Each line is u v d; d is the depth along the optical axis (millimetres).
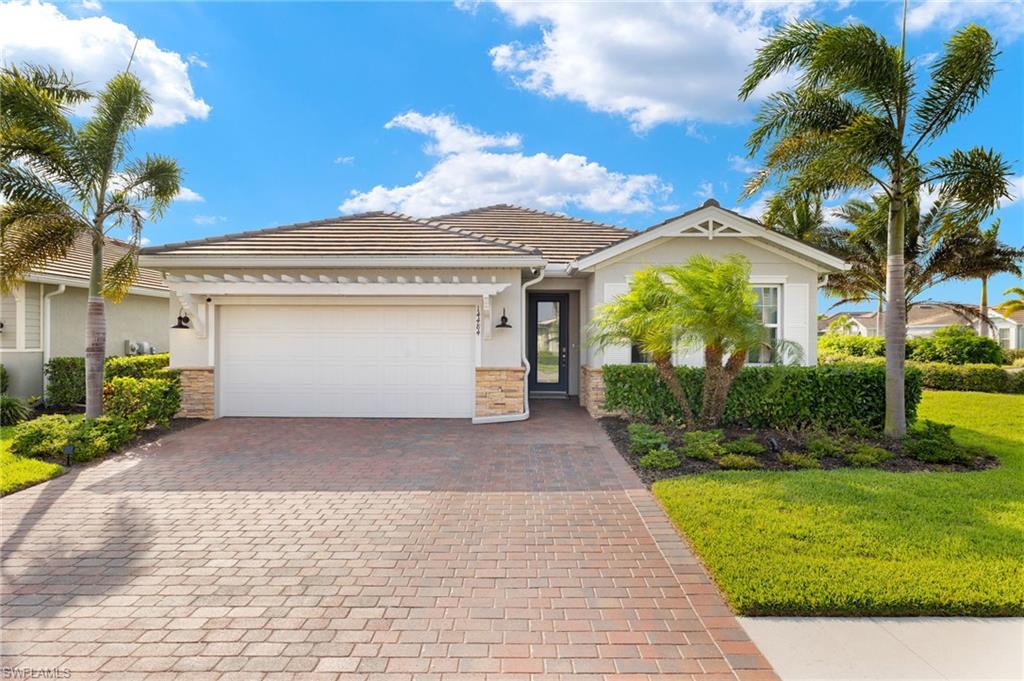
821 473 7652
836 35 9273
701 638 3850
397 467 8391
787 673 3461
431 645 3771
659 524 5992
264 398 12695
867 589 4266
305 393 12680
